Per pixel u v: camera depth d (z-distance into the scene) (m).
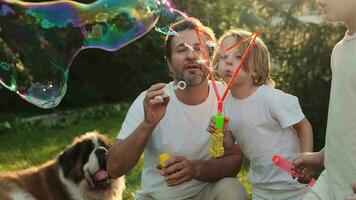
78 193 4.34
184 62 3.35
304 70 6.94
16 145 8.59
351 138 2.57
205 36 3.47
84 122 10.47
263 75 3.41
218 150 3.15
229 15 13.19
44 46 3.83
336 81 2.63
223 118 3.16
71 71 12.36
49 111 11.61
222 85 3.55
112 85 12.87
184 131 3.49
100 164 4.27
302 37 7.03
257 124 3.36
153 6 3.64
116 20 3.71
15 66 3.89
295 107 3.34
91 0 11.30
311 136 3.35
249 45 3.24
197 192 3.58
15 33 3.85
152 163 3.59
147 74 13.05
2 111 11.52
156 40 12.79
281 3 7.21
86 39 3.76
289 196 3.36
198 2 13.15
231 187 3.44
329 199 2.76
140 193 3.68
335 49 2.70
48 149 8.21
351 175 2.58
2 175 4.34
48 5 3.83
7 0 3.86
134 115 3.52
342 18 2.60
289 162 3.08
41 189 4.34
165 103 3.18
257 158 3.41
